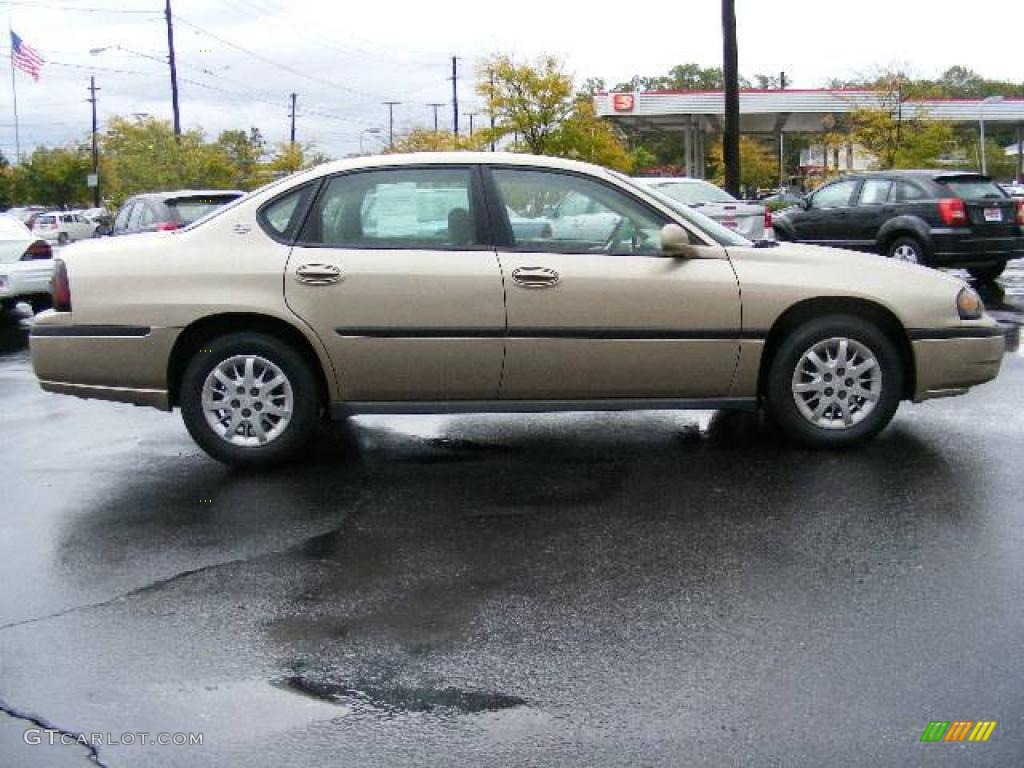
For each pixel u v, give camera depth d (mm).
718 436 6875
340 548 4949
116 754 3230
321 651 3895
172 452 6773
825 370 6359
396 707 3486
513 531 5137
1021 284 16500
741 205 16125
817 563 4652
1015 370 9016
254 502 5660
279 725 3387
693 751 3203
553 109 29547
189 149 42969
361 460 6461
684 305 6125
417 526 5234
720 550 4828
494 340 6062
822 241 16875
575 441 6824
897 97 34562
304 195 6184
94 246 6344
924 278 6426
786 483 5809
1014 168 61250
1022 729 3295
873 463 6156
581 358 6117
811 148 68812
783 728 3318
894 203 15820
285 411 6203
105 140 49938
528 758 3176
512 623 4105
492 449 6668
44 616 4242
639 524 5199
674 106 42281
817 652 3814
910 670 3672
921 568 4574
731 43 21312
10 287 13109
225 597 4402
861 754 3174
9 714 3482
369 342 6055
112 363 6109
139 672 3754
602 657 3809
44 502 5746
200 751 3246
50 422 7719
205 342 6191
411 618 4168
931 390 6422
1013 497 5500
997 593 4301
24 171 72875
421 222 6160
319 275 6023
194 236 6184
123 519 5422
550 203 6230
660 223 6270
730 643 3898
